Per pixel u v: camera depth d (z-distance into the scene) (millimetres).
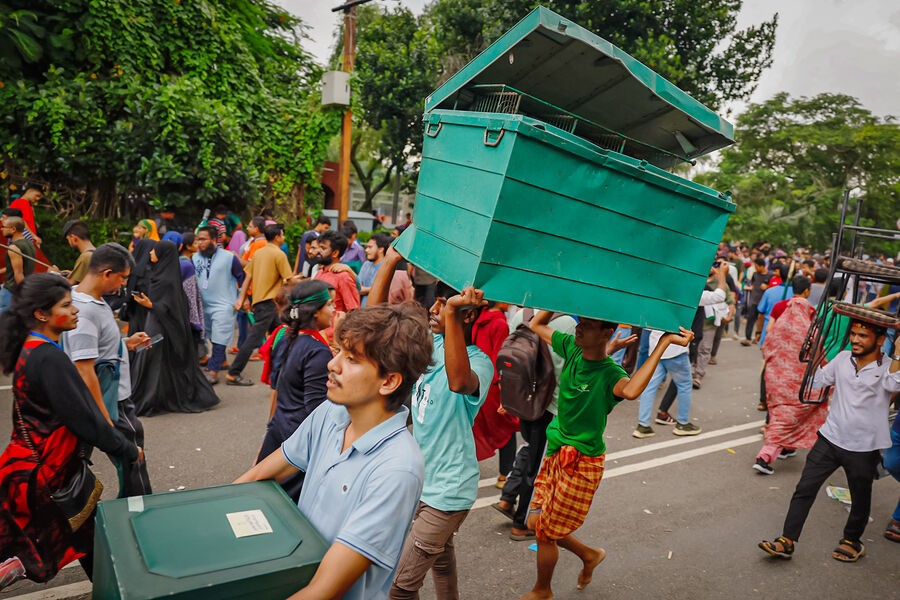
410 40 23094
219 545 1495
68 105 10820
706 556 4207
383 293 3059
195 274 6715
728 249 17938
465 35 20141
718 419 7492
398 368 1648
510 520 4512
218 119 11844
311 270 8367
